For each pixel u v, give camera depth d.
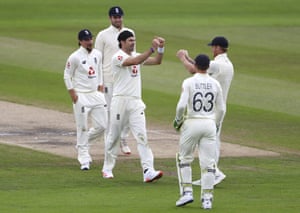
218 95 44.88
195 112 44.53
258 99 88.06
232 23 147.38
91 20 148.88
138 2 172.75
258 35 134.25
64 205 44.66
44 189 49.59
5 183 51.16
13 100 84.31
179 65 106.44
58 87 92.06
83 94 56.88
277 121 77.75
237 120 77.56
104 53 61.53
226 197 47.88
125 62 51.84
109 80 61.47
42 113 78.19
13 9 160.25
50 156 60.34
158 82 95.88
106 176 53.66
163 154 62.19
